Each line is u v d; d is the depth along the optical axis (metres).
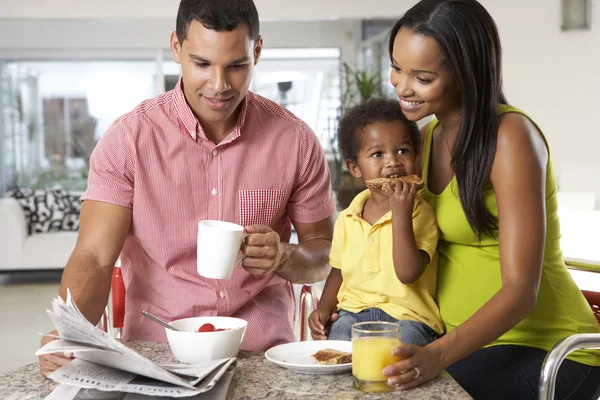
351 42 7.75
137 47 7.77
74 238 6.77
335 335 1.79
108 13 6.87
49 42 7.70
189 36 1.67
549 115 6.27
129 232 1.92
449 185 1.69
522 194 1.52
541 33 6.24
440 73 1.55
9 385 1.31
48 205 7.03
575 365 1.64
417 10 1.55
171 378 1.17
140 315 1.92
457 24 1.52
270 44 7.74
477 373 1.62
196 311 1.90
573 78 6.22
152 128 1.87
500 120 1.57
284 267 1.89
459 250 1.72
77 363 1.27
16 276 7.17
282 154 1.96
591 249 2.42
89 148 7.88
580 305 1.72
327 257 2.00
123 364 1.21
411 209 1.65
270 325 1.96
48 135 7.83
